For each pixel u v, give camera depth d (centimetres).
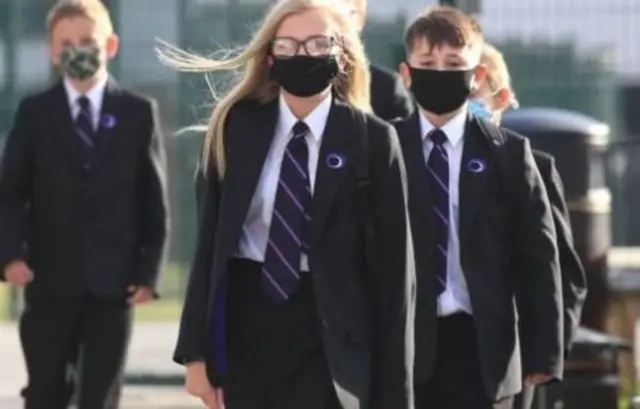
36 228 2447
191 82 4472
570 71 4500
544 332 1878
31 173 2447
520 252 1897
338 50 1636
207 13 4484
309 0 1642
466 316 1867
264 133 1648
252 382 1645
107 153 2441
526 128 2838
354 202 1636
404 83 2112
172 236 4647
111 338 2442
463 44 1877
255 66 1670
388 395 1636
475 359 1866
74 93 2452
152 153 2473
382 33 4262
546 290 1883
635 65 4516
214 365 1644
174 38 4481
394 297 1641
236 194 1634
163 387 3697
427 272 1864
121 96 2472
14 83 4666
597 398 2491
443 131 1898
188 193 4591
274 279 1628
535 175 1903
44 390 2456
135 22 4472
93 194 2431
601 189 2922
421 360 1856
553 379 1877
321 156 1636
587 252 2875
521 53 4475
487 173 1886
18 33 4669
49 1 4609
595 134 2886
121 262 2438
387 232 1641
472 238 1870
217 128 1662
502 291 1869
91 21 2431
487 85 2084
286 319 1630
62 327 2441
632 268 3588
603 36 4506
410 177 1888
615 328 3047
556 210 2016
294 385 1636
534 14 4447
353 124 1648
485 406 1866
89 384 2436
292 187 1633
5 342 4428
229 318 1652
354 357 1619
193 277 1650
